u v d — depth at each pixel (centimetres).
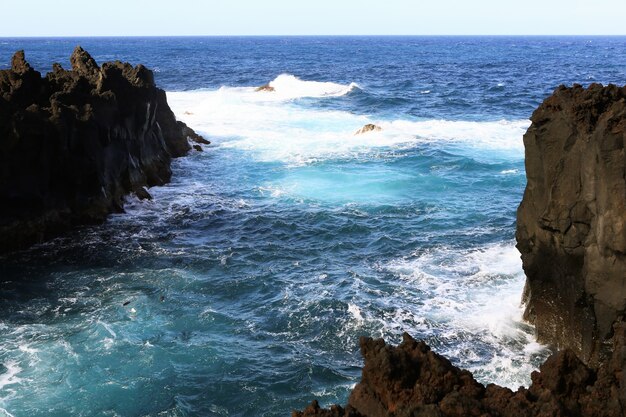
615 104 1460
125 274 2161
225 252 2366
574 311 1602
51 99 2584
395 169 3447
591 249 1502
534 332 1745
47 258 2284
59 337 1747
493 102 6275
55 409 1446
